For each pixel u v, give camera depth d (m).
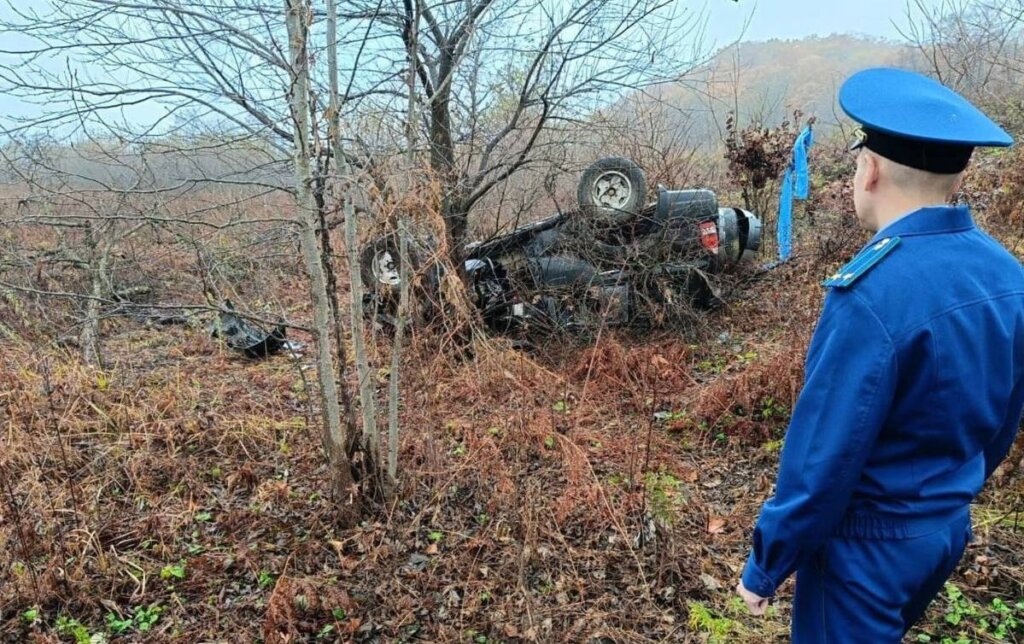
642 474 3.67
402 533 3.36
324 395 3.38
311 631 2.79
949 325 1.31
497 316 5.87
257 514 3.64
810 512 1.43
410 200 3.09
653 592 2.93
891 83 1.48
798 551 1.48
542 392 4.61
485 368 4.34
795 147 7.95
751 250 6.48
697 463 4.10
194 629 2.86
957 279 1.34
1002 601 2.71
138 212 3.29
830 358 1.39
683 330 5.88
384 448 4.04
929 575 1.44
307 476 4.04
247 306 4.02
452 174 4.57
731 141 8.91
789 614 2.74
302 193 3.09
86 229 3.70
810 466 1.41
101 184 3.18
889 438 1.41
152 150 3.31
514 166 5.27
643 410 4.54
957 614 2.62
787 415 4.37
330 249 3.32
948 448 1.40
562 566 3.09
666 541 3.10
